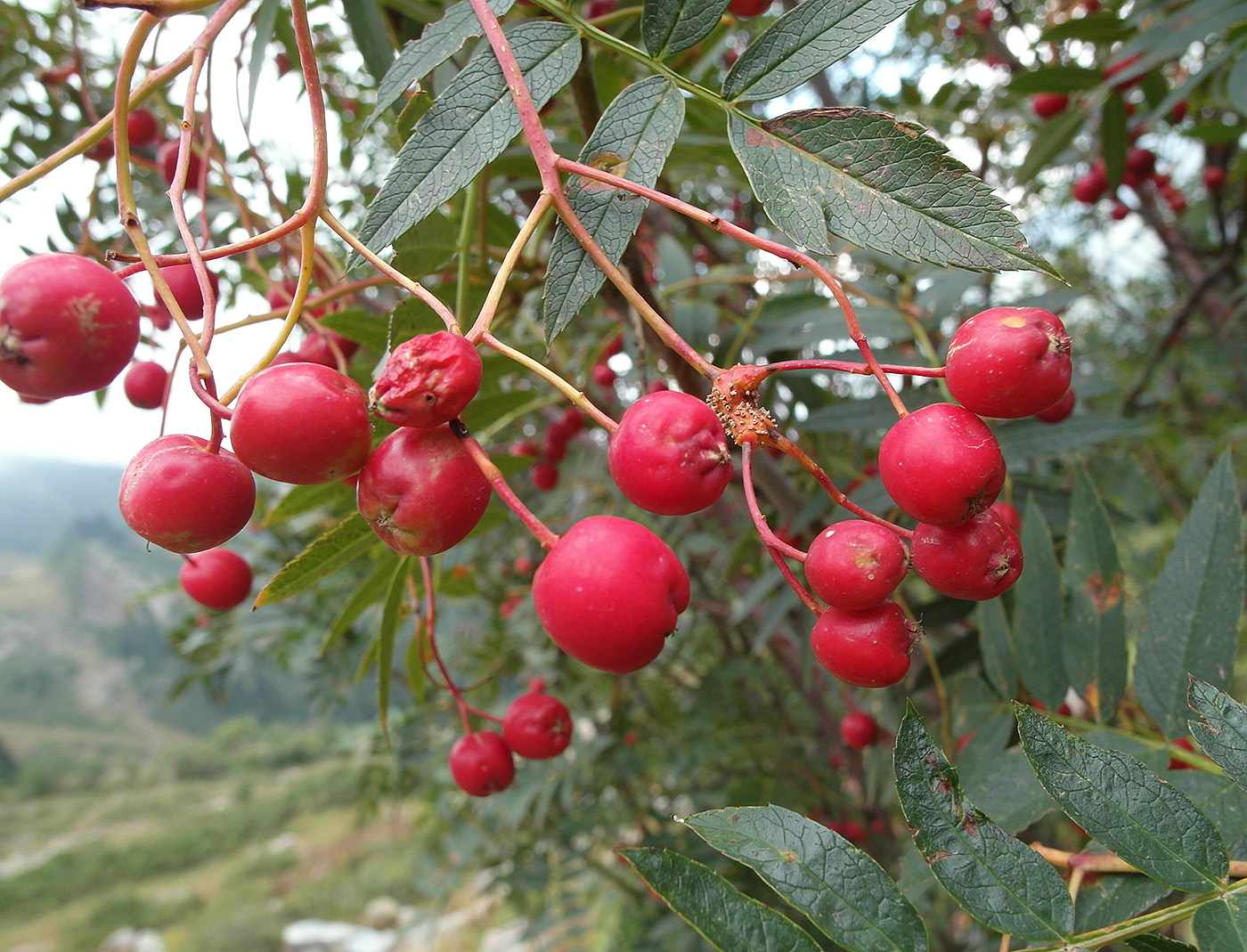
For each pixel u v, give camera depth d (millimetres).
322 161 82
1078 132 222
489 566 374
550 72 89
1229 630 103
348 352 149
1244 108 139
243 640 353
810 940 74
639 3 165
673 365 145
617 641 74
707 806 348
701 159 181
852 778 311
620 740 326
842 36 85
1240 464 390
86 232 172
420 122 87
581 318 295
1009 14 335
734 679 353
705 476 75
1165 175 390
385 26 134
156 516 78
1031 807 102
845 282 190
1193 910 75
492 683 351
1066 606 119
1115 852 76
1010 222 76
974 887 77
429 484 75
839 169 81
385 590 143
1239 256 308
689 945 296
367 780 393
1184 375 467
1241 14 154
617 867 380
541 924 378
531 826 372
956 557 79
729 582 306
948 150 79
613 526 77
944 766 81
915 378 177
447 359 73
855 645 81
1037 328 75
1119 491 259
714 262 312
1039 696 118
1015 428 151
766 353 183
